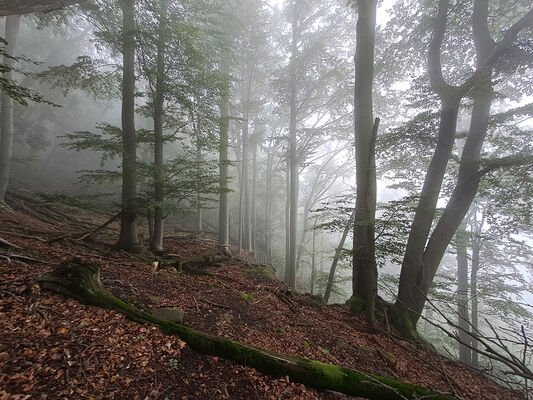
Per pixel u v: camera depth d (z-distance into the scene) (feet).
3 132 35.65
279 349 14.23
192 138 28.09
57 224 32.73
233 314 16.71
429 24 30.58
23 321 9.51
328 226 23.34
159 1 23.29
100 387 7.97
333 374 10.99
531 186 24.44
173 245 37.37
